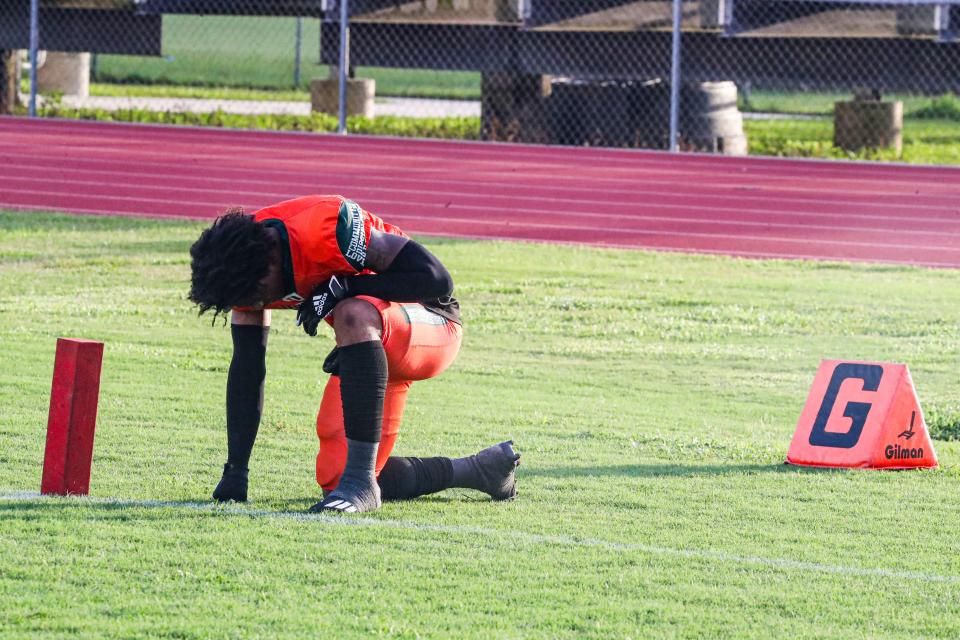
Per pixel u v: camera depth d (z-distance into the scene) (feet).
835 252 132.05
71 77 268.21
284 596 38.27
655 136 194.59
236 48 424.46
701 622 37.45
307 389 72.33
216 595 38.19
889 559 44.83
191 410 65.92
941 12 187.21
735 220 143.64
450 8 197.67
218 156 172.76
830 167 170.19
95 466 54.03
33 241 125.49
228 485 48.96
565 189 156.35
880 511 51.47
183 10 211.61
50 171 161.07
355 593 38.78
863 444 59.06
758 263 126.72
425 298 47.70
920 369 84.23
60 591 38.09
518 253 128.77
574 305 104.47
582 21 193.77
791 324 98.89
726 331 96.17
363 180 159.74
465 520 47.83
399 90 340.80
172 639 34.73
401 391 49.62
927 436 60.03
